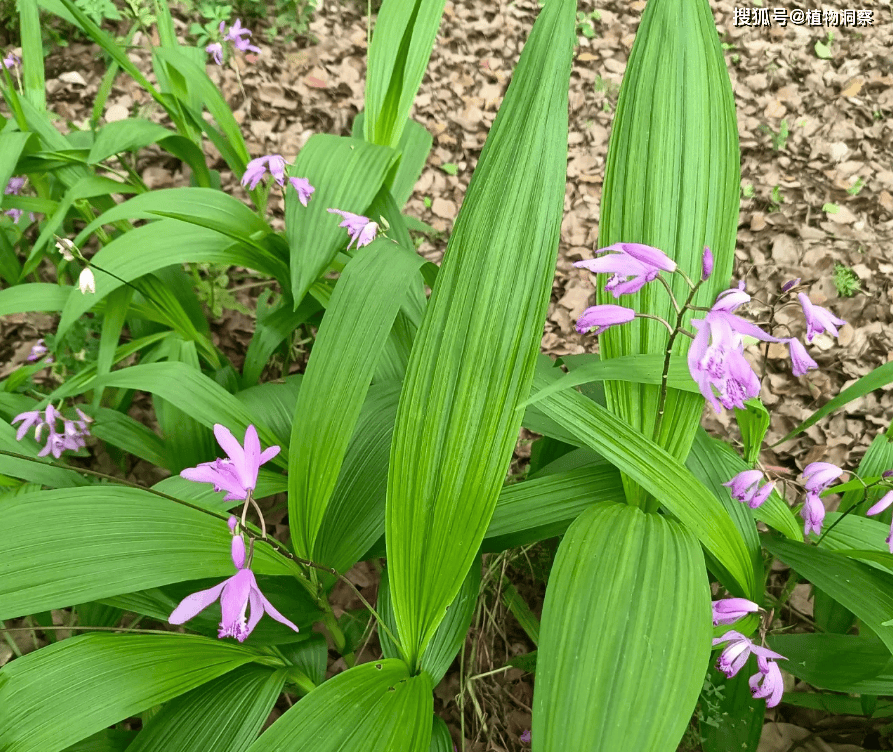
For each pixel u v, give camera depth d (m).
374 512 0.41
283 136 0.93
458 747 0.50
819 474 0.38
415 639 0.34
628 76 0.36
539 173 0.32
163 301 0.56
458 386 0.33
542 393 0.32
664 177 0.36
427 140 0.69
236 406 0.43
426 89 1.02
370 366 0.36
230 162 0.63
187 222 0.51
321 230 0.48
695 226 0.36
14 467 0.45
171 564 0.32
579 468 0.41
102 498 0.33
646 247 0.29
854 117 1.03
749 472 0.38
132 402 0.67
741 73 1.07
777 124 1.01
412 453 0.33
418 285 0.48
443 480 0.33
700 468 0.42
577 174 0.95
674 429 0.37
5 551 0.30
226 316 0.75
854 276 0.84
